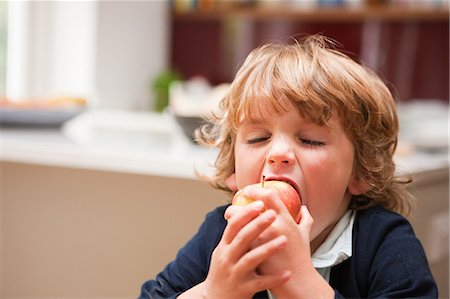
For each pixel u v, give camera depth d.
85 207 1.90
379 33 3.35
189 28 3.66
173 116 1.94
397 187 1.25
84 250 1.92
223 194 1.73
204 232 1.21
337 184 1.10
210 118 1.41
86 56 3.06
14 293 2.03
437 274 1.84
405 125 2.41
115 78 3.18
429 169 1.64
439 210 1.81
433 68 3.27
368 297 1.08
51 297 1.98
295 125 1.08
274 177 1.06
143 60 3.38
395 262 1.06
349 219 1.16
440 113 2.84
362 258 1.10
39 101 2.42
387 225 1.11
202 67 3.66
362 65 1.36
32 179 1.97
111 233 1.88
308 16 3.41
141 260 1.85
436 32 3.25
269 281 0.94
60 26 3.11
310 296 0.95
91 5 3.05
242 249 0.93
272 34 3.54
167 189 1.80
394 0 3.28
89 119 2.71
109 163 1.66
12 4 3.11
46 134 2.16
